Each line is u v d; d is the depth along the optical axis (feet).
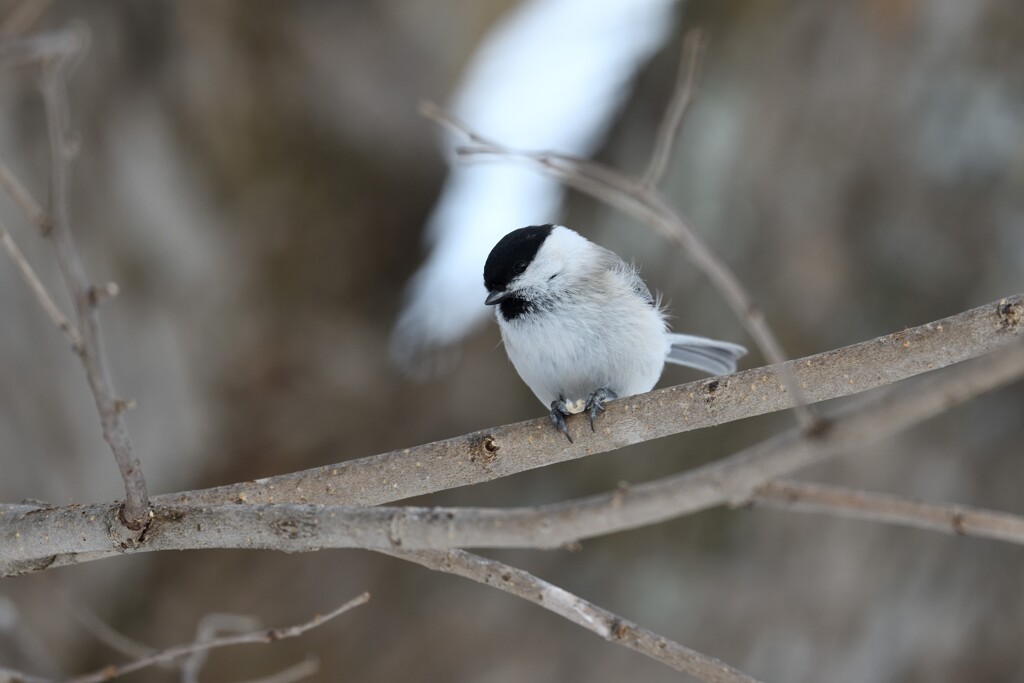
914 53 32.19
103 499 35.04
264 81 41.60
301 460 37.58
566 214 35.96
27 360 33.86
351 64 44.01
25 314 33.94
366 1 44.34
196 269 38.58
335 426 38.06
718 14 35.37
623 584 30.27
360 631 32.27
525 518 17.60
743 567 29.68
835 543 29.50
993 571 29.19
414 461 17.28
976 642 28.91
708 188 33.01
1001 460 29.32
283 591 33.27
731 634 29.35
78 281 12.95
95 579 34.14
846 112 32.32
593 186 17.46
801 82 32.94
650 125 35.29
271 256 41.11
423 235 45.11
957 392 15.78
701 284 31.89
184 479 37.35
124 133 37.40
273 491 17.24
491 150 18.16
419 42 46.03
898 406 16.21
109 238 36.45
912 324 30.48
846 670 28.81
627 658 29.76
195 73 39.52
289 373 39.37
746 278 31.81
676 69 35.60
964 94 31.50
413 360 39.04
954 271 30.48
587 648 30.17
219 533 15.56
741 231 32.27
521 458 17.43
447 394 36.42
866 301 30.89
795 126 32.63
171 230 38.11
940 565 29.43
